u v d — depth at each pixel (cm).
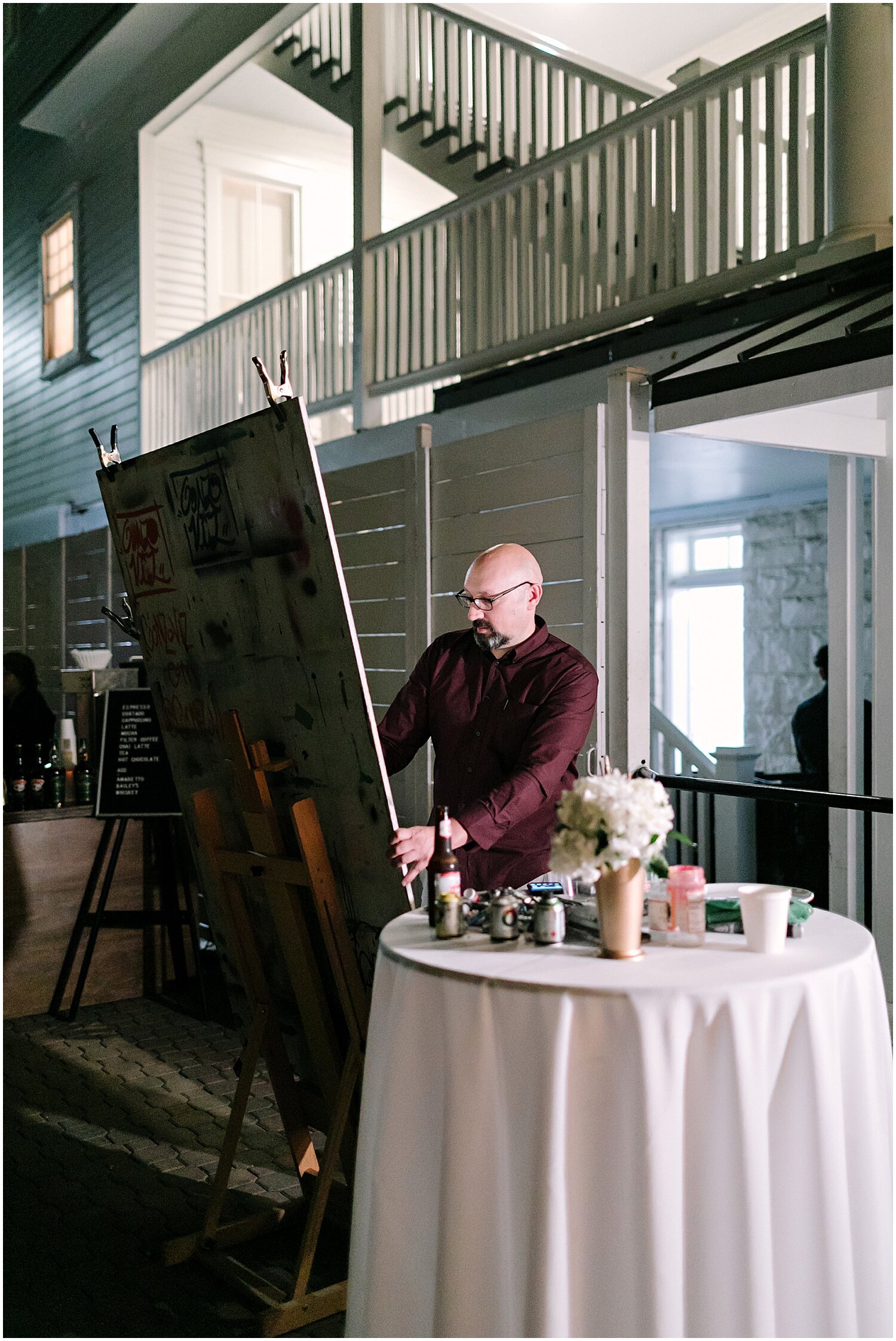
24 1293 281
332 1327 266
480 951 221
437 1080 209
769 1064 196
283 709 283
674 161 617
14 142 1395
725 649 935
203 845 317
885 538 446
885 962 447
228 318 976
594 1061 192
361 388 805
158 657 337
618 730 393
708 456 639
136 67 1092
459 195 770
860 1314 206
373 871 267
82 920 511
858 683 511
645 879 214
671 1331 188
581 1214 192
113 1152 364
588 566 403
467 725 317
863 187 486
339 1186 319
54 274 1305
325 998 292
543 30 979
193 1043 472
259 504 271
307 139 1215
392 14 829
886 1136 217
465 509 468
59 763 544
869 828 550
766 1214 192
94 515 1218
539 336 654
